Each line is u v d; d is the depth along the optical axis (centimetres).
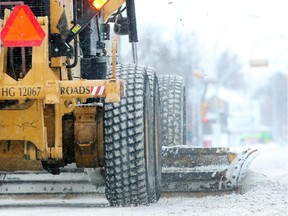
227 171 2261
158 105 2192
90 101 2081
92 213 1934
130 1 2361
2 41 1838
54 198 2242
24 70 1917
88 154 1966
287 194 2130
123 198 2014
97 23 2231
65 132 1975
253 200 2053
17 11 1833
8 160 1933
